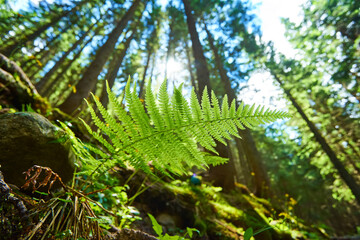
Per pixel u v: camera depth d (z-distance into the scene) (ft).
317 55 40.96
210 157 4.16
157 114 3.08
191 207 9.31
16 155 3.12
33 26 35.76
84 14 46.85
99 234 2.93
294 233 10.98
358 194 36.27
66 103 16.66
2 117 3.27
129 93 3.04
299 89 52.85
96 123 3.06
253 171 29.17
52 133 3.66
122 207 5.10
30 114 3.56
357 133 46.42
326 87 44.47
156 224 2.49
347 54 31.58
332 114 51.52
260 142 69.10
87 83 19.51
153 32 65.31
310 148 53.01
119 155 3.24
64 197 3.03
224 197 14.02
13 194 2.51
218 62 51.19
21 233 2.04
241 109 3.19
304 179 69.77
